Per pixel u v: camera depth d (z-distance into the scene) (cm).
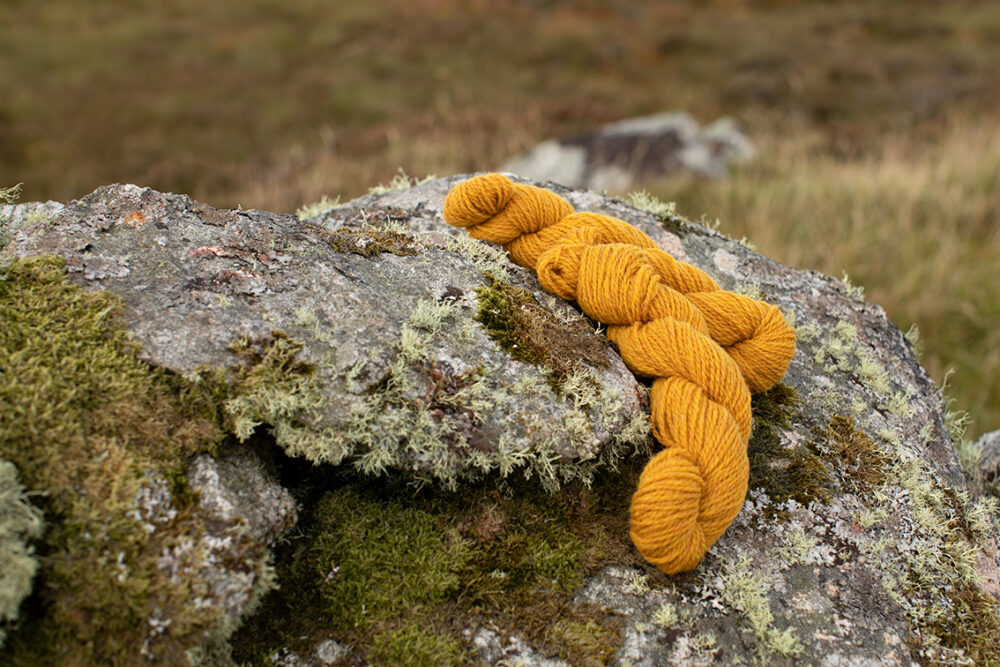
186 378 150
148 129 913
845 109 991
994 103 941
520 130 905
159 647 128
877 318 256
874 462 201
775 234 517
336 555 161
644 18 1365
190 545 134
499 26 1315
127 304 158
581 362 183
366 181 725
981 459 243
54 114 922
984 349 445
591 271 188
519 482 177
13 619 126
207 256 173
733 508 162
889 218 546
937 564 183
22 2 1303
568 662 152
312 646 150
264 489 151
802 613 167
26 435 136
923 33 1260
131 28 1235
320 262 183
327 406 156
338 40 1240
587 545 171
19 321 148
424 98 1048
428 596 159
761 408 208
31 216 172
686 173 717
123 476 137
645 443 181
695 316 185
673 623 160
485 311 185
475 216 208
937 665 164
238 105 998
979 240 530
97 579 129
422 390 164
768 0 1447
